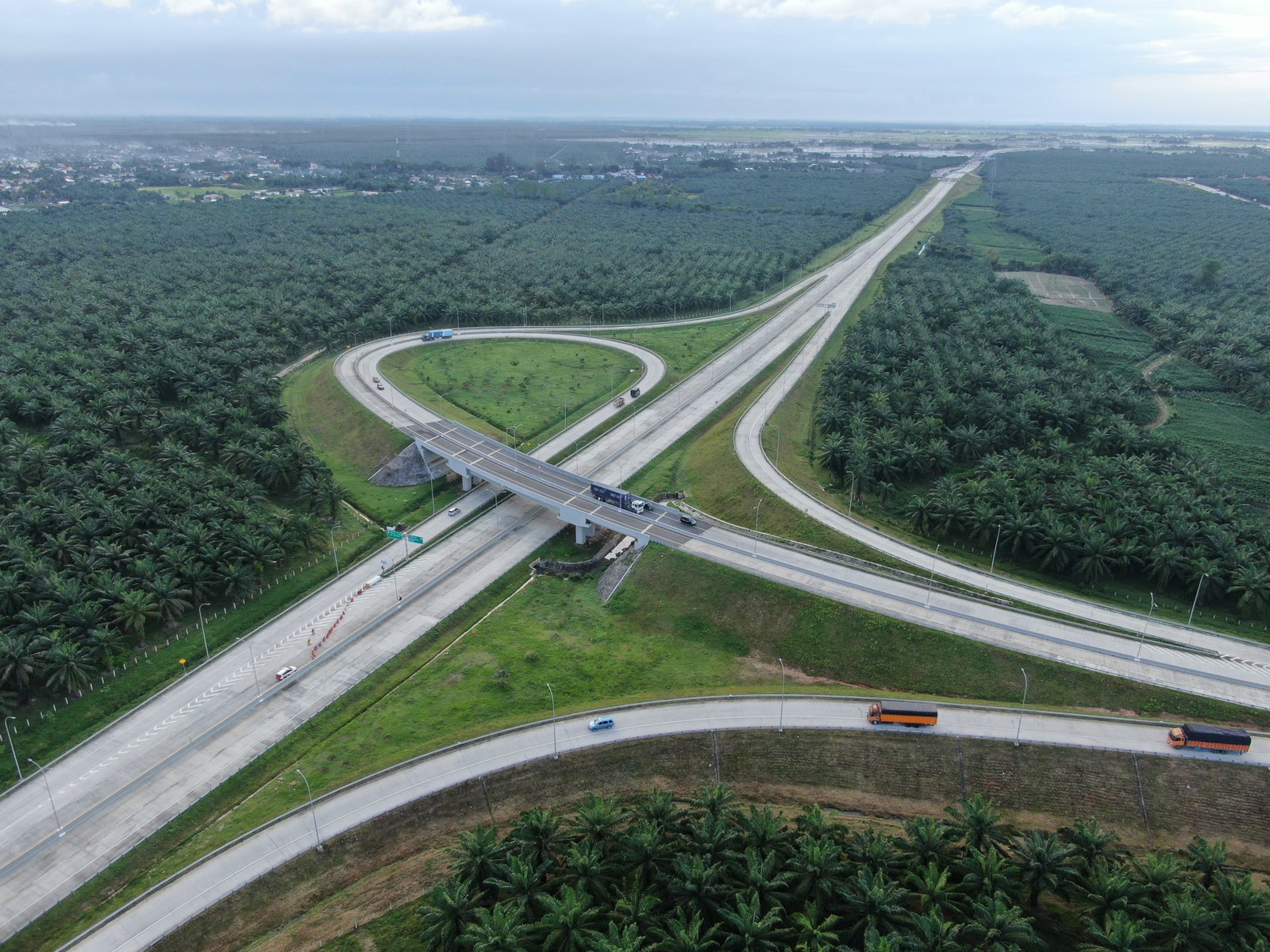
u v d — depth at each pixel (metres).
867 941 81.88
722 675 143.12
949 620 145.25
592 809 99.69
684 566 163.62
